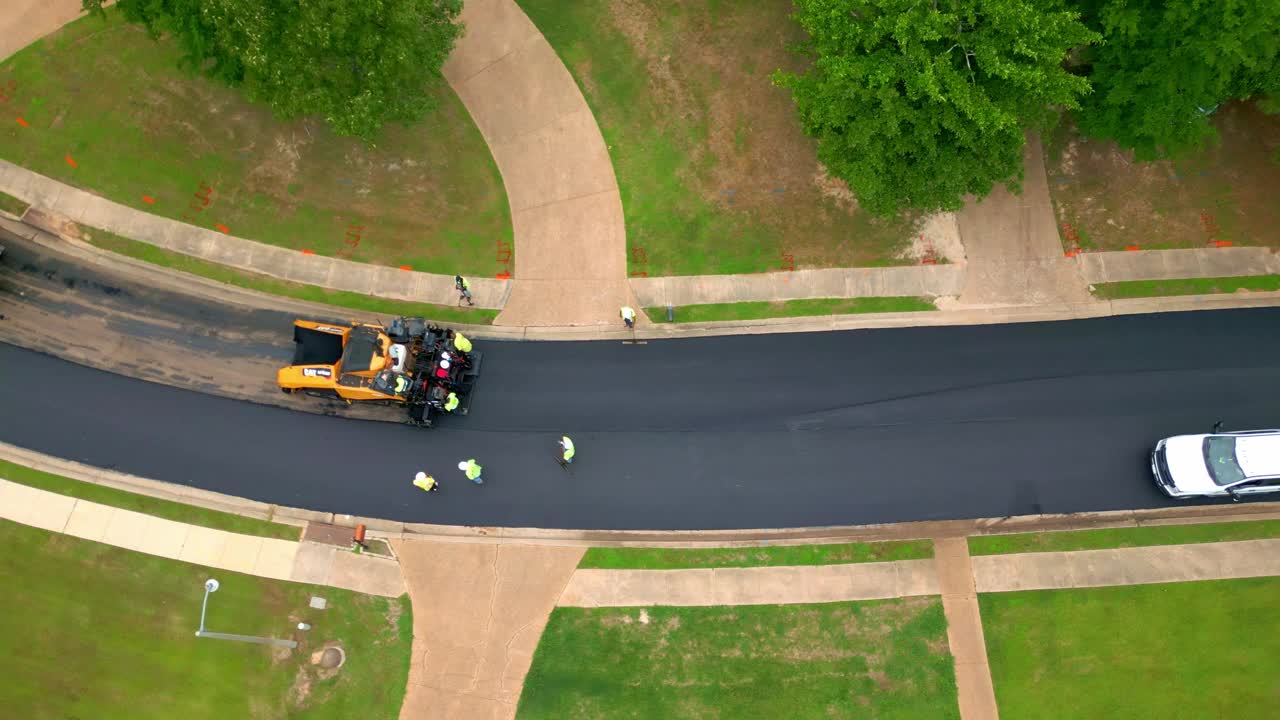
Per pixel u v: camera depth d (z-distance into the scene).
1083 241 24.73
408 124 25.02
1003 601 22.06
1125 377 23.70
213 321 23.88
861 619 21.95
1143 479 22.97
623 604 22.12
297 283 24.27
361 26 19.86
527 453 23.23
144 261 24.17
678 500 22.89
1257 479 21.64
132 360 23.47
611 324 24.22
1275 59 20.73
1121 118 22.91
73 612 21.78
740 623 21.95
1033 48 18.59
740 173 25.16
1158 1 20.75
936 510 22.78
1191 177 25.11
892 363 23.91
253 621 21.86
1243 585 22.08
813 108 20.73
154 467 22.78
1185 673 21.62
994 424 23.41
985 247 24.67
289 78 20.12
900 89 19.95
